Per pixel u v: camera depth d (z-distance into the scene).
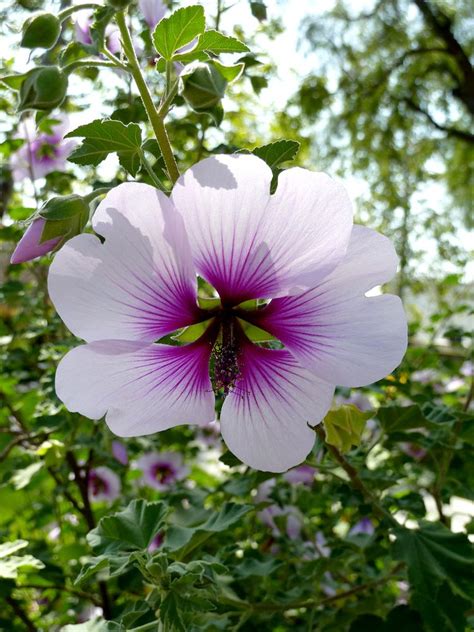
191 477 0.33
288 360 0.10
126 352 0.10
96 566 0.11
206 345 0.11
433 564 0.14
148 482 0.27
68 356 0.09
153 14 0.16
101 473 0.25
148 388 0.10
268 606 0.14
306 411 0.10
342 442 0.12
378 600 0.16
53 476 0.22
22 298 0.24
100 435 0.21
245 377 0.11
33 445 0.22
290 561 0.18
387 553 0.17
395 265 0.09
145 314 0.10
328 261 0.09
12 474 0.22
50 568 0.19
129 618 0.12
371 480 0.15
